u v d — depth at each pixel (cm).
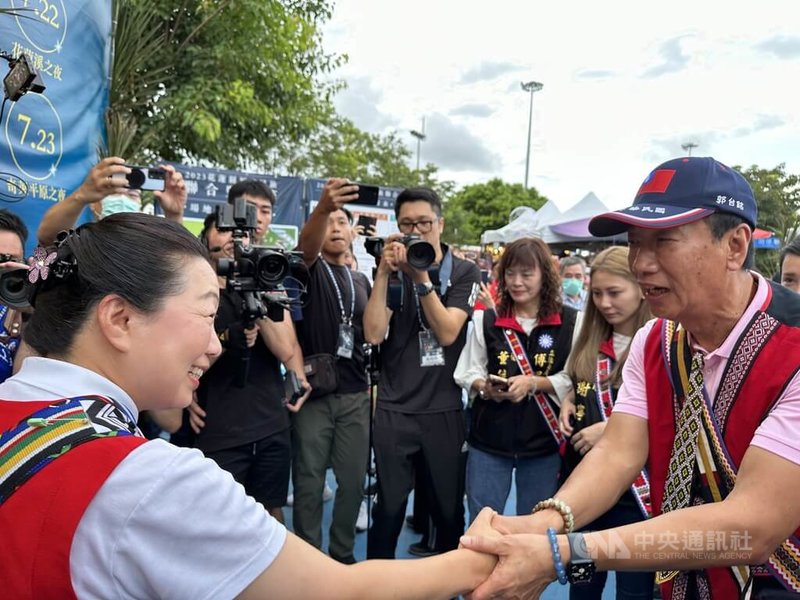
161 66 625
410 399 276
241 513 87
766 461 120
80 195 238
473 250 1641
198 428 256
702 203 127
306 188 666
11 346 180
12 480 81
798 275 271
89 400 91
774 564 128
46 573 78
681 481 144
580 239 1121
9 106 277
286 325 273
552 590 321
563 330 274
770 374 126
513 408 268
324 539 358
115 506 80
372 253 285
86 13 335
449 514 280
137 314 96
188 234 104
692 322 137
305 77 812
